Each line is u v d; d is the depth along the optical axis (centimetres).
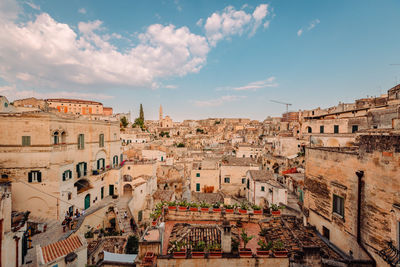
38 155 2842
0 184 1717
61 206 2939
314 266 1190
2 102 3120
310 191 1864
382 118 3139
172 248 1265
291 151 6319
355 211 1338
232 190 4647
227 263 1162
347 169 1420
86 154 3753
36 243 2323
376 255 1166
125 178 4638
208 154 7788
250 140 11869
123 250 2544
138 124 13650
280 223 1658
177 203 1836
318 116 5566
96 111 12419
